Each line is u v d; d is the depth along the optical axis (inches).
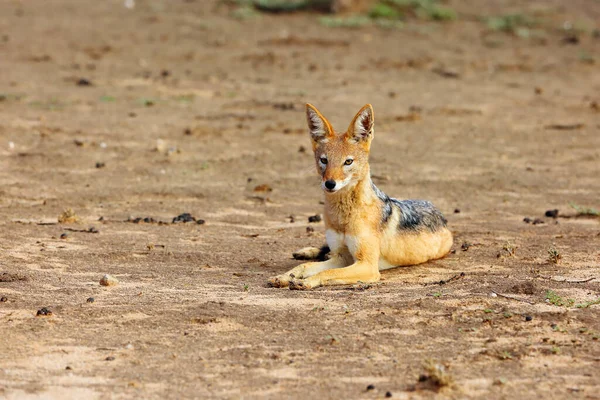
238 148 766.5
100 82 1046.4
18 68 1101.7
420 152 773.3
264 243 492.1
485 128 880.3
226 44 1309.1
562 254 465.1
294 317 347.9
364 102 984.9
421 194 641.6
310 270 417.1
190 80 1083.3
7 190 611.5
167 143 771.4
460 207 606.5
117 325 339.6
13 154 711.7
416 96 1035.9
